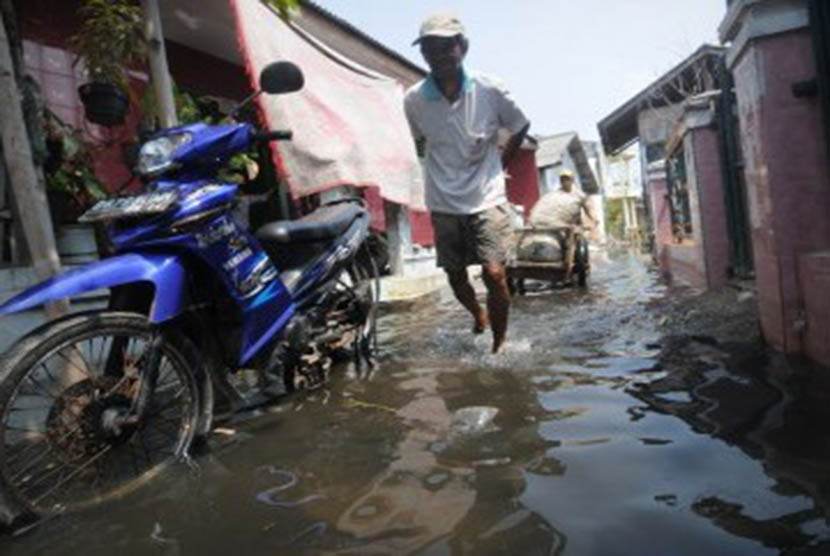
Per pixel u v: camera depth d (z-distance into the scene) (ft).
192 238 8.73
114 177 20.65
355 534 5.82
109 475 8.09
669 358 11.33
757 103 11.12
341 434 8.82
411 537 5.65
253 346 9.71
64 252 14.55
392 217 32.96
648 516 5.59
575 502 5.98
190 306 8.79
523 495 6.25
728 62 13.01
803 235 10.80
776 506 5.54
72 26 20.53
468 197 12.91
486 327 16.88
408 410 9.67
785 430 7.23
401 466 7.36
